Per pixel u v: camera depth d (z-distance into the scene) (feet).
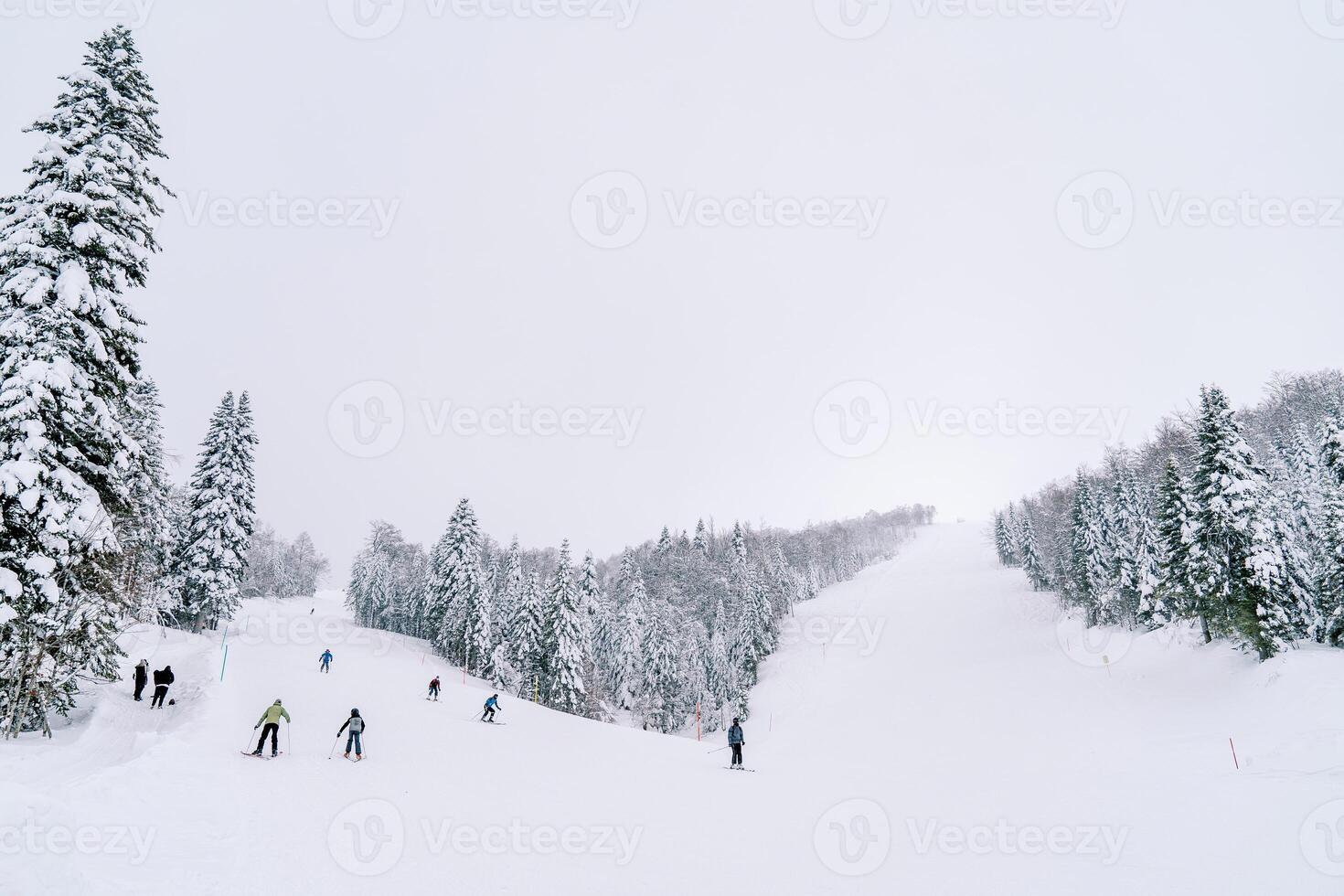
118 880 21.66
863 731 147.02
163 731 51.34
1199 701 111.86
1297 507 141.18
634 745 77.61
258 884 24.17
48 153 49.21
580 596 194.29
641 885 28.63
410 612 273.75
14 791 24.36
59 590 44.65
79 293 47.50
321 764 47.55
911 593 316.60
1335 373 223.92
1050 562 261.85
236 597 132.05
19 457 43.93
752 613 234.99
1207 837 38.04
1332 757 64.64
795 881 30.01
